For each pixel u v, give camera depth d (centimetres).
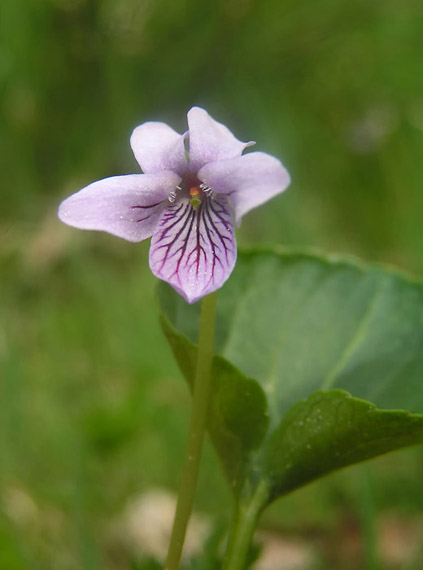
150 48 28
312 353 12
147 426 17
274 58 29
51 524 16
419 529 16
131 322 20
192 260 10
